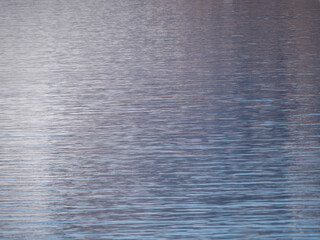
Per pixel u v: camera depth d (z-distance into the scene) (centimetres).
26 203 428
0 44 1081
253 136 554
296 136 550
